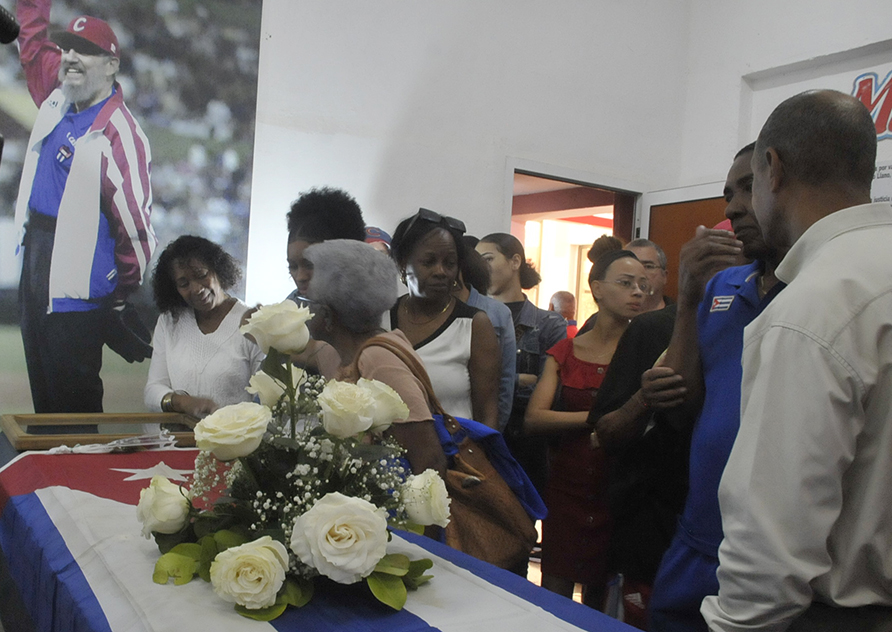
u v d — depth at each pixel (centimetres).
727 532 96
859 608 92
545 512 143
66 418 237
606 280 223
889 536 92
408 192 347
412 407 128
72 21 268
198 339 264
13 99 260
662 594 143
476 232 369
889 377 89
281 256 314
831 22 379
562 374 226
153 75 284
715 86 430
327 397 89
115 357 277
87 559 107
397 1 341
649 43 429
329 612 88
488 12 369
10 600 141
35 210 264
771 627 90
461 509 134
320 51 322
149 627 81
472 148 366
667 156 440
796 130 104
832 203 103
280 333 93
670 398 148
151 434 213
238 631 81
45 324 266
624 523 174
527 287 326
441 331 186
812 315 91
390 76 341
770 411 92
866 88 372
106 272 276
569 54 398
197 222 293
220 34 297
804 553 88
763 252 132
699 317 147
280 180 314
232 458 89
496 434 138
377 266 131
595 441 186
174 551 96
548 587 212
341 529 85
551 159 393
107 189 276
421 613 88
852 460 90
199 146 294
